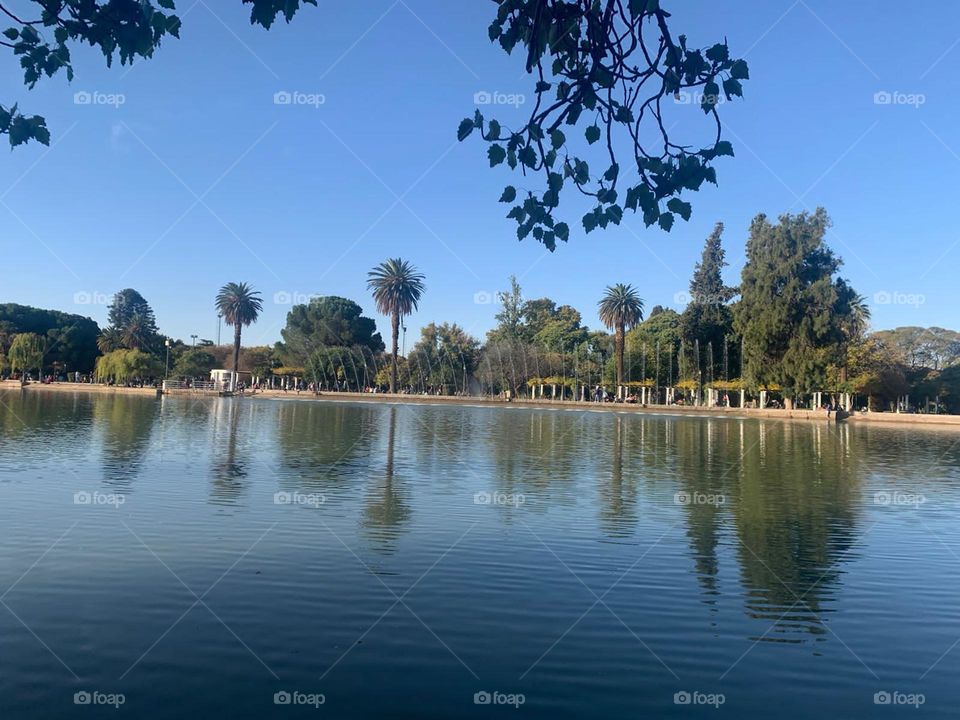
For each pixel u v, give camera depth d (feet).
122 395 205.46
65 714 16.20
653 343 238.89
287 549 29.91
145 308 330.75
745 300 184.24
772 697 17.87
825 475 58.39
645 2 11.91
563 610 23.58
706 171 12.54
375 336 308.40
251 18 12.82
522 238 14.21
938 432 126.41
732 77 12.18
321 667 18.97
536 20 12.37
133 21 13.69
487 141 13.71
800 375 170.30
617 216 13.88
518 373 242.58
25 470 49.47
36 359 244.42
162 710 16.52
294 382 275.39
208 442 71.61
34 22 13.94
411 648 20.29
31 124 15.03
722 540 33.50
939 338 252.01
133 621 21.81
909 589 26.35
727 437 98.68
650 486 49.26
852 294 180.34
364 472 52.54
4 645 19.93
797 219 178.40
